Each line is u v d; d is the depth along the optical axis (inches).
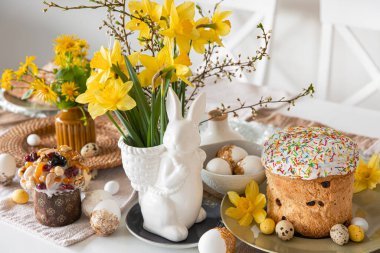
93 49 120.7
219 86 68.3
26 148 56.1
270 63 105.7
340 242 41.0
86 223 45.3
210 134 51.1
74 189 44.6
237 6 87.6
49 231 44.4
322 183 41.1
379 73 82.0
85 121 52.1
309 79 103.0
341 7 81.2
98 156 53.3
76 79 52.2
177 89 43.3
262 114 62.2
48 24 123.2
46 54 126.6
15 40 128.2
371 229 42.9
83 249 42.8
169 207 42.6
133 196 48.2
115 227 43.8
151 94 42.6
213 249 40.4
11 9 125.3
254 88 68.1
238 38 88.0
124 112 42.4
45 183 43.7
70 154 44.9
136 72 42.7
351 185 42.4
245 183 45.6
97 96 40.2
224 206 44.8
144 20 41.4
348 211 42.8
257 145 49.2
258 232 42.7
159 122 43.2
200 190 43.7
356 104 84.6
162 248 42.9
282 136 43.9
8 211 46.8
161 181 42.6
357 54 82.9
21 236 44.3
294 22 100.1
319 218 41.9
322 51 88.1
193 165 42.6
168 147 41.6
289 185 41.8
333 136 42.9
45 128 59.4
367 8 78.7
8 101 63.9
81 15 118.4
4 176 49.7
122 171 52.6
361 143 56.1
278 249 40.8
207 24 42.5
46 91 51.9
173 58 41.7
